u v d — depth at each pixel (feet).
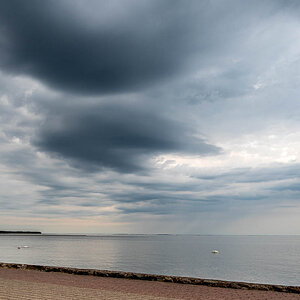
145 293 36.83
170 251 261.44
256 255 217.77
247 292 39.40
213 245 434.71
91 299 32.07
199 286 44.24
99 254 204.95
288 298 35.35
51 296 33.40
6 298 32.17
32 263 126.82
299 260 169.27
